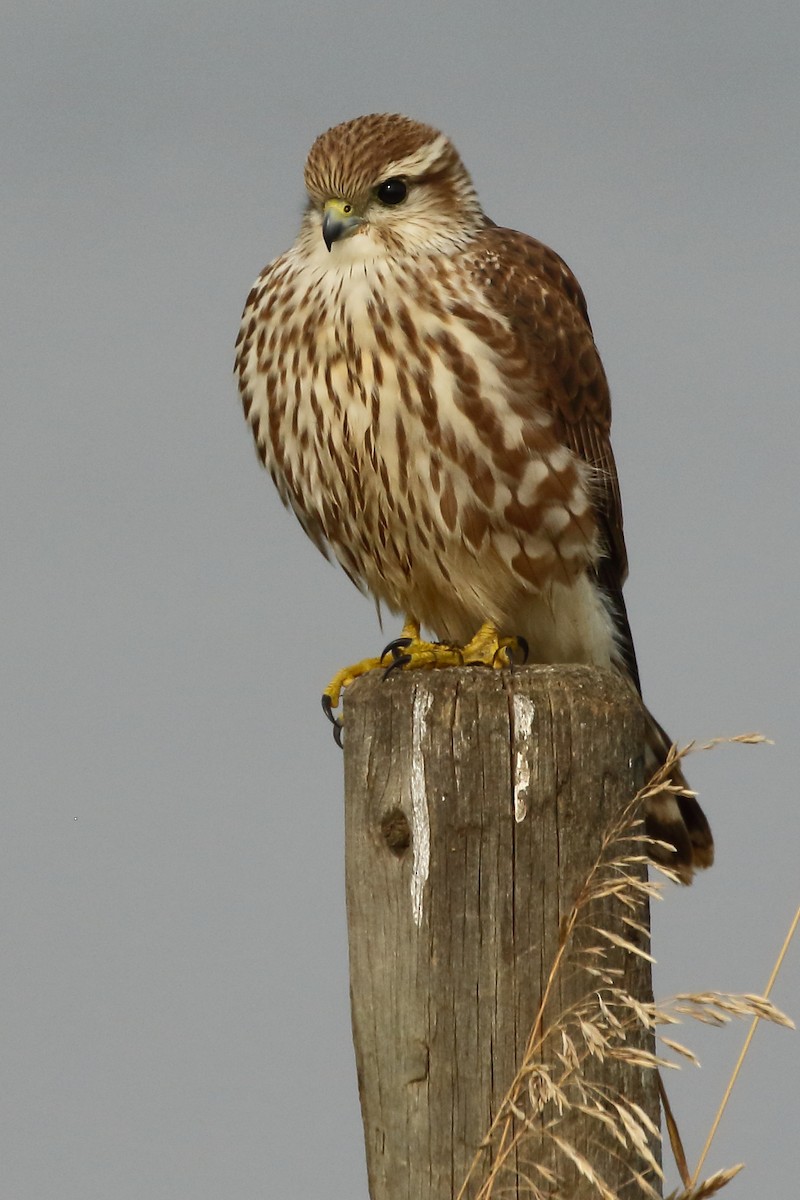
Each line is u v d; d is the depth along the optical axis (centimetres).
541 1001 660
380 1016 675
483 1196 629
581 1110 636
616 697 690
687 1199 647
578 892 668
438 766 671
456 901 667
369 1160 683
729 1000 617
